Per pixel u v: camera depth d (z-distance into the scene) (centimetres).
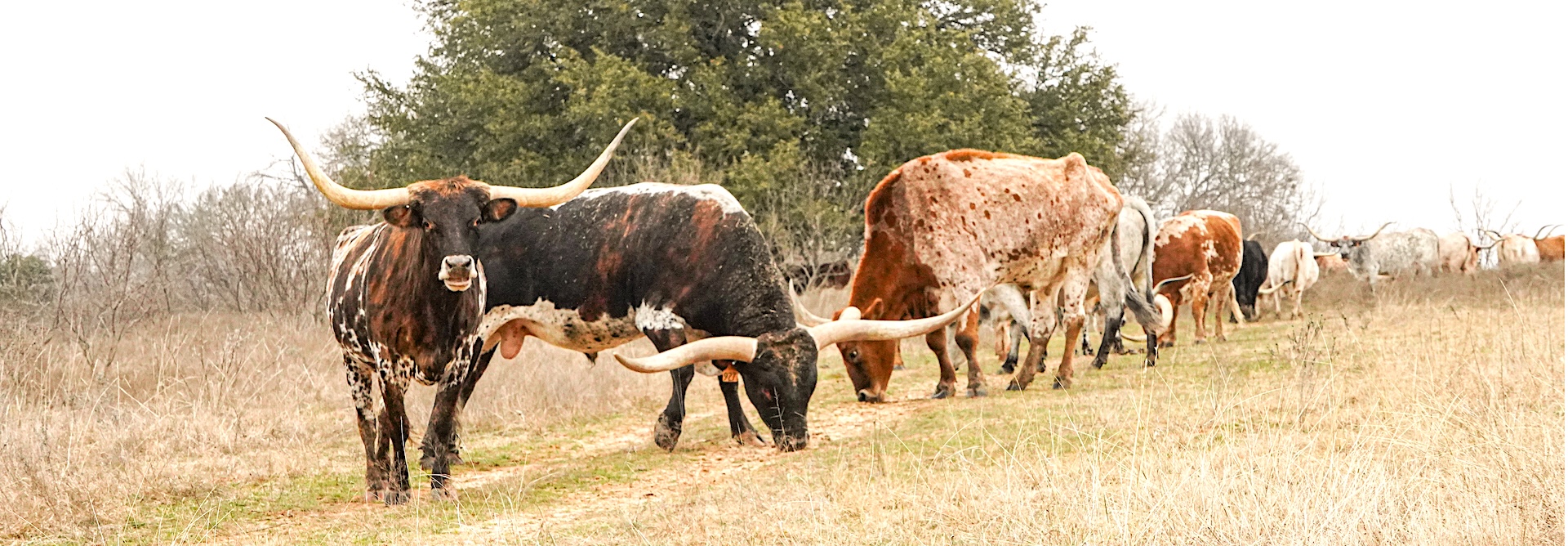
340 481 786
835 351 1638
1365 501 504
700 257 882
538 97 2533
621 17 2509
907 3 2686
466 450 910
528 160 2366
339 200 667
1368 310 1877
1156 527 500
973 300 933
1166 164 4797
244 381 1138
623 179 2117
